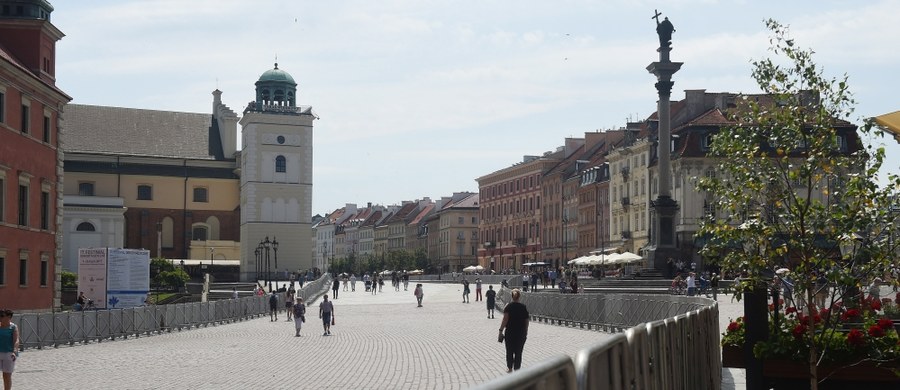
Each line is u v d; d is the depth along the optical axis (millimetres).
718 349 22484
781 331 18156
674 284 71125
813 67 18266
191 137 151375
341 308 81250
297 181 142000
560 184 166875
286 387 25828
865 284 17547
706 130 112750
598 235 149250
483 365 31531
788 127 18203
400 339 44812
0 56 57031
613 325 48844
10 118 60219
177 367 32125
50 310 67125
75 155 141625
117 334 48844
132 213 143125
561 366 5984
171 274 109188
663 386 11328
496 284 133125
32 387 26547
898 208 17172
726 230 18219
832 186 18141
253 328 57781
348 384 26406
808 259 17422
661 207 79250
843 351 17500
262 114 140375
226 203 147625
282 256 140750
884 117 20969
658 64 78562
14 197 60906
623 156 137250
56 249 68312
